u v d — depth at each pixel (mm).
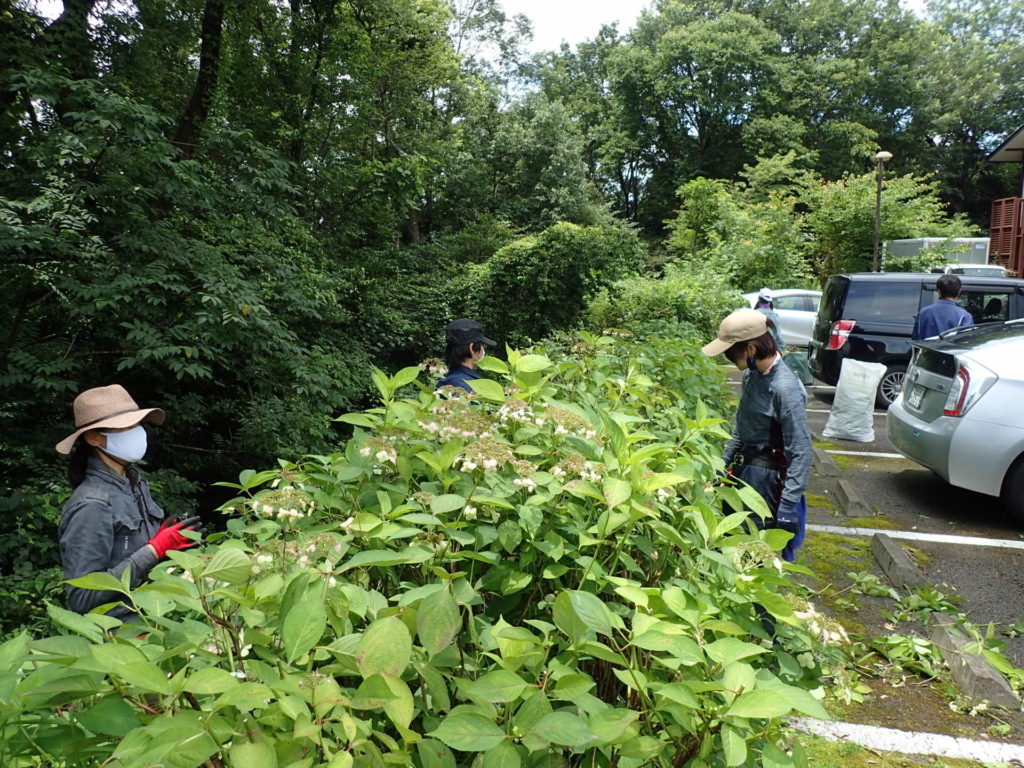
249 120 13305
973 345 5621
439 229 29906
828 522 5566
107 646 1092
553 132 32875
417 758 1450
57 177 6254
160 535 2430
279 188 8727
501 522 1979
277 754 1145
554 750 1382
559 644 1647
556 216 31312
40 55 7414
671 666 1492
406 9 18016
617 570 2094
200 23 11078
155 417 2652
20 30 7723
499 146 32406
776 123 38406
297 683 1179
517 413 2309
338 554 1624
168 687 1088
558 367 3598
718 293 11852
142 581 2365
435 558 1738
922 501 6027
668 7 45562
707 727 1478
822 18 43875
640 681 1461
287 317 9453
